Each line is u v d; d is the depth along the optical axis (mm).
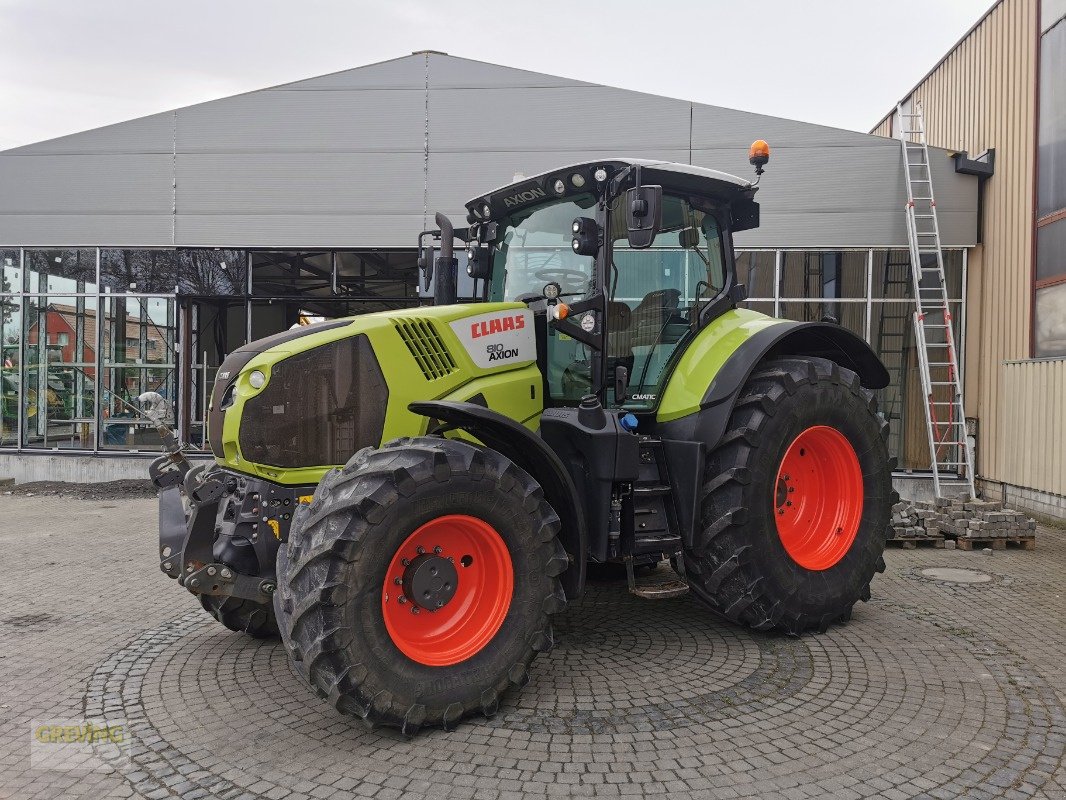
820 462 4930
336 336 3908
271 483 3877
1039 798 2822
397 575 3393
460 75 11484
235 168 11773
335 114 11641
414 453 3375
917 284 10578
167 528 4152
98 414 12266
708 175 4652
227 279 12062
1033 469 9445
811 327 4801
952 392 10836
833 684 3873
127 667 4215
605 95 11352
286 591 3250
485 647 3484
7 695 3850
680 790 2871
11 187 12148
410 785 2920
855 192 11078
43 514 9492
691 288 4859
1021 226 9891
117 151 11938
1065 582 5988
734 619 4461
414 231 11602
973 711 3561
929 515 7363
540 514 3629
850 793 2852
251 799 2840
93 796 2891
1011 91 10164
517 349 4406
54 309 12336
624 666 4133
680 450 4422
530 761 3094
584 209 4531
